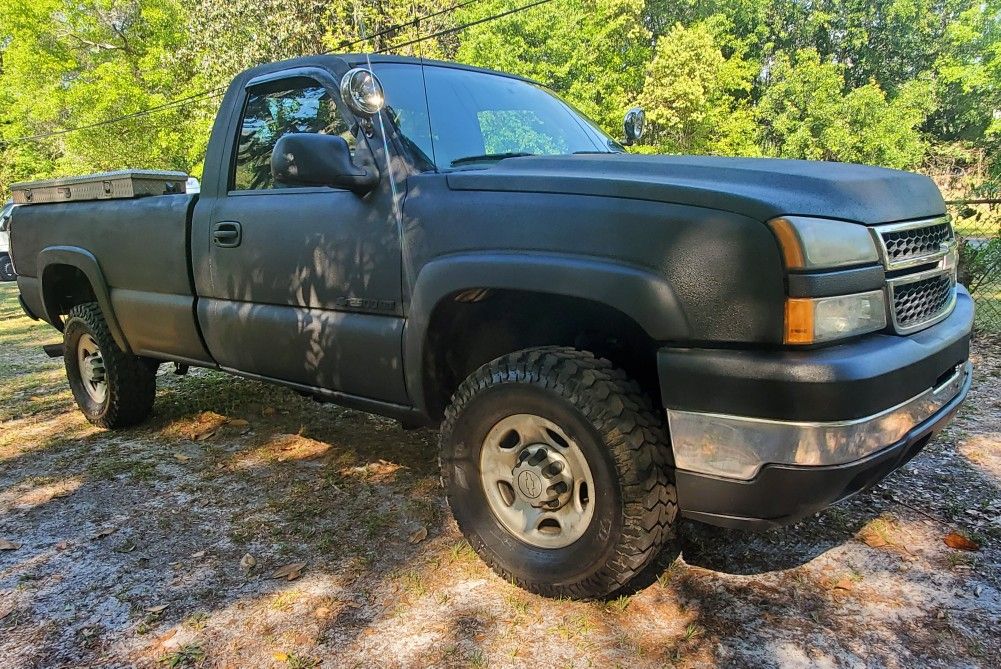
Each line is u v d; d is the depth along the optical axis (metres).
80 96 21.70
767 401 1.98
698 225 2.08
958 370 2.54
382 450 4.03
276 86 3.40
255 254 3.33
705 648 2.22
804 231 1.97
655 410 2.36
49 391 5.92
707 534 2.90
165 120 22.45
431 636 2.33
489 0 23.11
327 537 3.03
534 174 2.50
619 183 2.28
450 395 2.89
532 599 2.51
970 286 7.03
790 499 2.03
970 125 40.47
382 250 2.82
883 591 2.49
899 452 2.15
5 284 16.17
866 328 2.11
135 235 3.95
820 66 34.97
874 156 33.38
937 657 2.16
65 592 2.69
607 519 2.26
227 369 3.75
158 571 2.82
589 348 2.66
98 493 3.60
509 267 2.38
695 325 2.08
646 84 25.19
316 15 21.14
